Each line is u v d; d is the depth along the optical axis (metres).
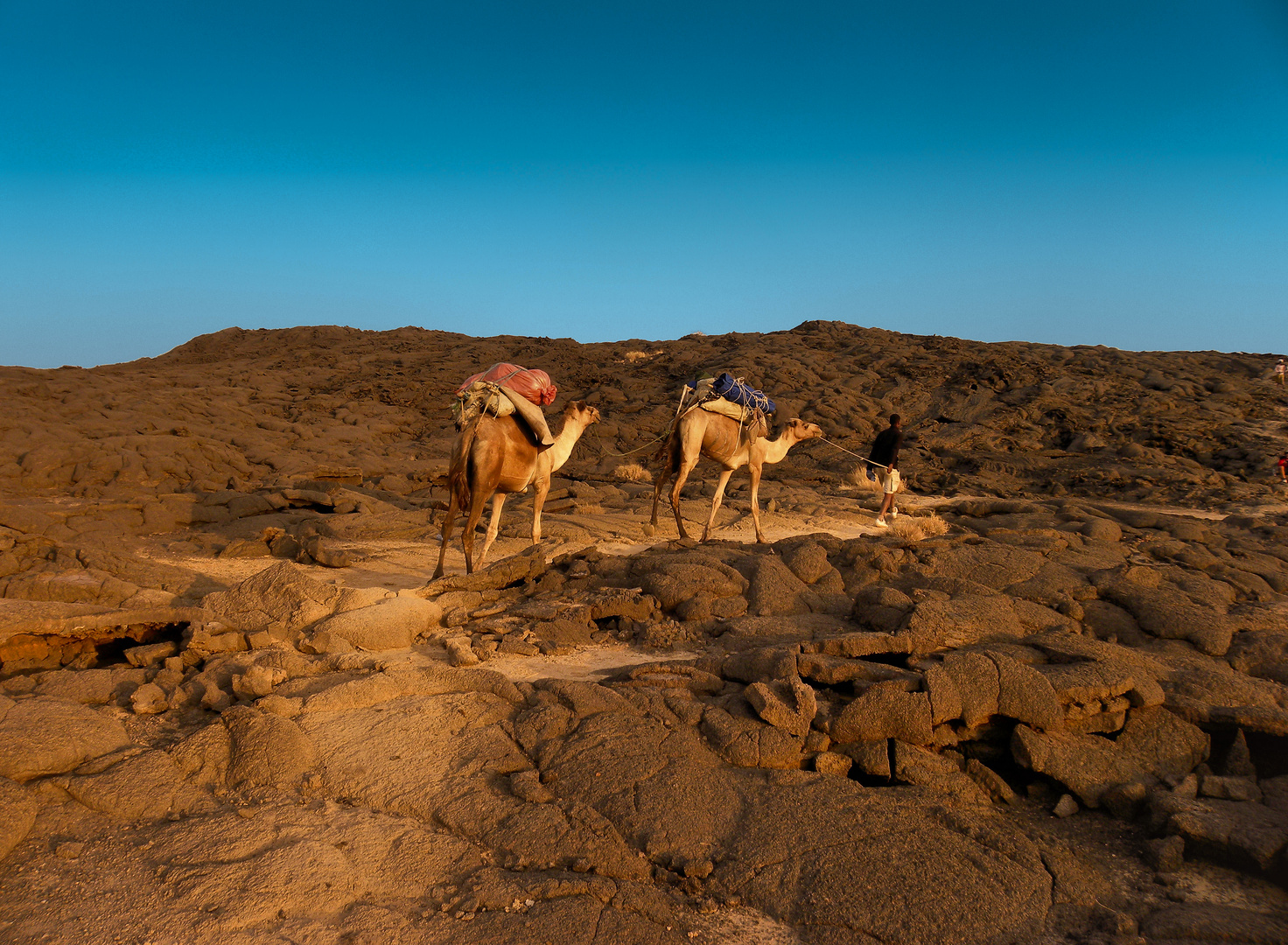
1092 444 29.84
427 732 5.79
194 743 5.41
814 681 6.69
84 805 4.85
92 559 9.27
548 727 5.80
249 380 36.69
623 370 41.72
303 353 44.22
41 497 16.80
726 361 39.03
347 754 5.50
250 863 4.31
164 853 4.41
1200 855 4.93
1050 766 5.69
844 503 20.44
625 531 14.70
